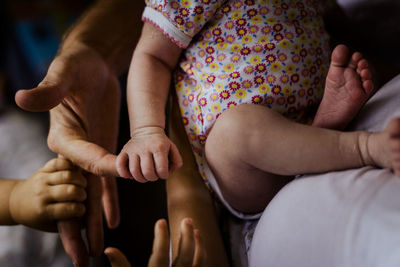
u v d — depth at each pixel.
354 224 0.59
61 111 0.95
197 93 0.91
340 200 0.62
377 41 1.35
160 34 0.92
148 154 0.75
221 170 0.84
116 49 1.21
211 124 0.87
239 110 0.78
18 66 2.22
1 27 2.24
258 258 0.71
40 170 0.95
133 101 0.89
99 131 1.09
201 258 0.68
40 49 2.21
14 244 1.46
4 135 1.84
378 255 0.55
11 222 0.97
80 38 1.14
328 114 0.81
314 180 0.70
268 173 0.81
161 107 0.88
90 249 0.97
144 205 1.83
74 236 0.91
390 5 1.30
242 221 0.93
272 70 0.86
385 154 0.67
